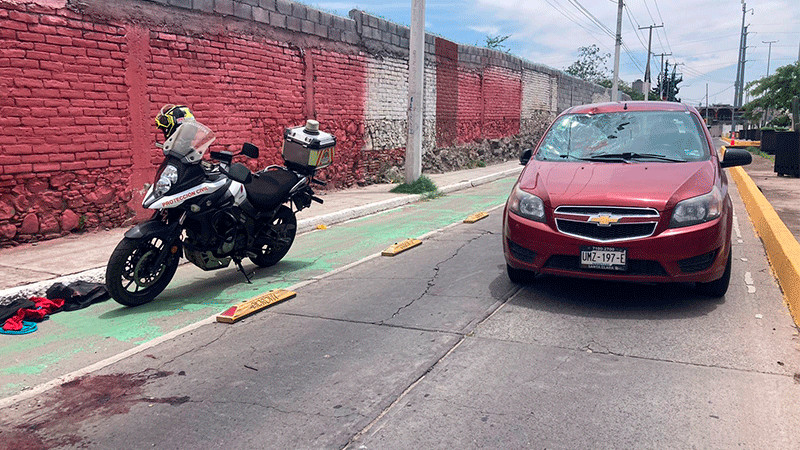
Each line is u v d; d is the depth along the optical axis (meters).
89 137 7.75
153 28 8.49
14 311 4.87
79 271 5.96
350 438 2.91
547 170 5.42
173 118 5.30
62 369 3.90
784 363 3.67
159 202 5.10
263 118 10.66
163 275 5.42
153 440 2.96
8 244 7.02
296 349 4.13
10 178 6.96
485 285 5.64
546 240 4.79
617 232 4.57
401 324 4.59
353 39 13.18
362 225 9.42
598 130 5.91
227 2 9.70
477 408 3.18
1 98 6.80
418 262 6.72
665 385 3.40
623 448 2.76
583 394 3.32
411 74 12.77
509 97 23.08
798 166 15.23
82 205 7.77
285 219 6.68
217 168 5.81
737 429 2.91
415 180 12.98
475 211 10.69
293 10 11.25
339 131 12.95
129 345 4.32
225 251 5.77
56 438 3.01
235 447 2.86
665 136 5.63
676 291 5.25
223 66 9.70
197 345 4.27
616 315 4.65
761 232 7.98
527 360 3.81
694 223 4.49
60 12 7.32
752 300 4.97
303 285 5.89
